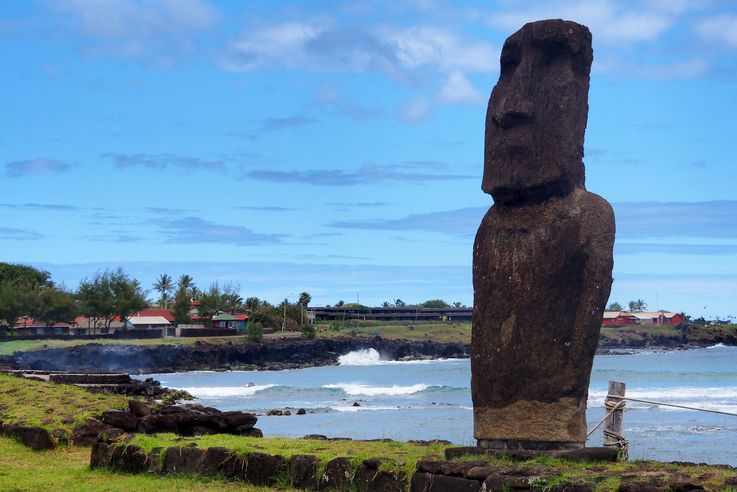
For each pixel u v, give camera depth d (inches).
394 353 6023.6
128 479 541.3
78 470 587.8
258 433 683.4
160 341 4835.1
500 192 477.1
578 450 449.1
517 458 453.4
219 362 4933.6
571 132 464.4
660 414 1577.3
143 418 663.8
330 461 481.7
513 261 468.4
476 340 480.1
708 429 1261.1
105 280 5039.4
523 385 461.4
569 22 470.9
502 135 477.4
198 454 538.0
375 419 1557.6
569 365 453.4
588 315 452.4
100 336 4862.2
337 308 7726.4
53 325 5093.5
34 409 823.1
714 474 391.5
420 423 1448.1
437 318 7578.7
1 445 697.6
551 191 466.3
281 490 488.4
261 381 3678.6
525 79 470.3
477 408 477.4
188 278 7194.9
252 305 6737.2
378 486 460.1
